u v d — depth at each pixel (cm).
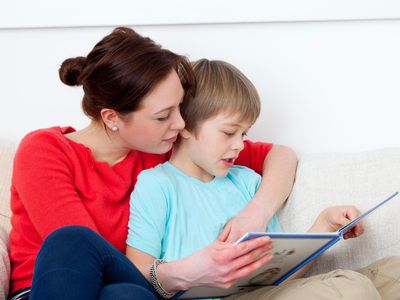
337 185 158
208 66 149
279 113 181
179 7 177
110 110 139
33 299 105
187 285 124
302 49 178
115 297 106
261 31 178
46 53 187
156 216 141
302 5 173
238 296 135
